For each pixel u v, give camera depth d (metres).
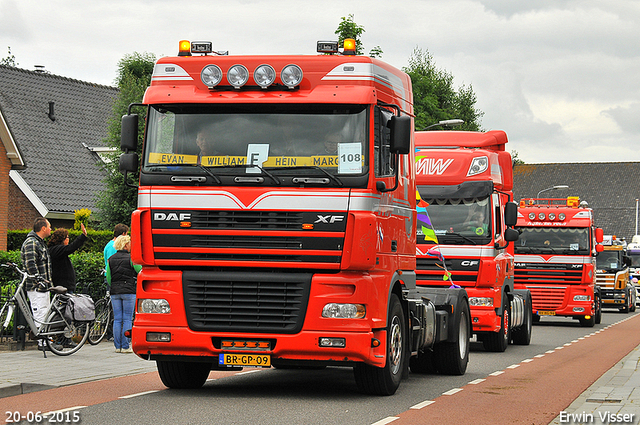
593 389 15.92
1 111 40.75
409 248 15.88
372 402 13.72
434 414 12.62
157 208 13.44
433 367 18.66
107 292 23.19
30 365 17.41
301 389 15.27
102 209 47.19
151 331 13.35
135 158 13.87
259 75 13.36
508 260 25.23
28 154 52.97
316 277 13.03
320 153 13.16
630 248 72.38
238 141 13.36
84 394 14.01
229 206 13.20
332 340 12.92
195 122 13.57
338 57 13.55
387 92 14.51
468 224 22.91
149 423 11.27
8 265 19.39
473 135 24.97
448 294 18.69
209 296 13.28
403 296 15.28
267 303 13.14
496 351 24.97
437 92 93.94
